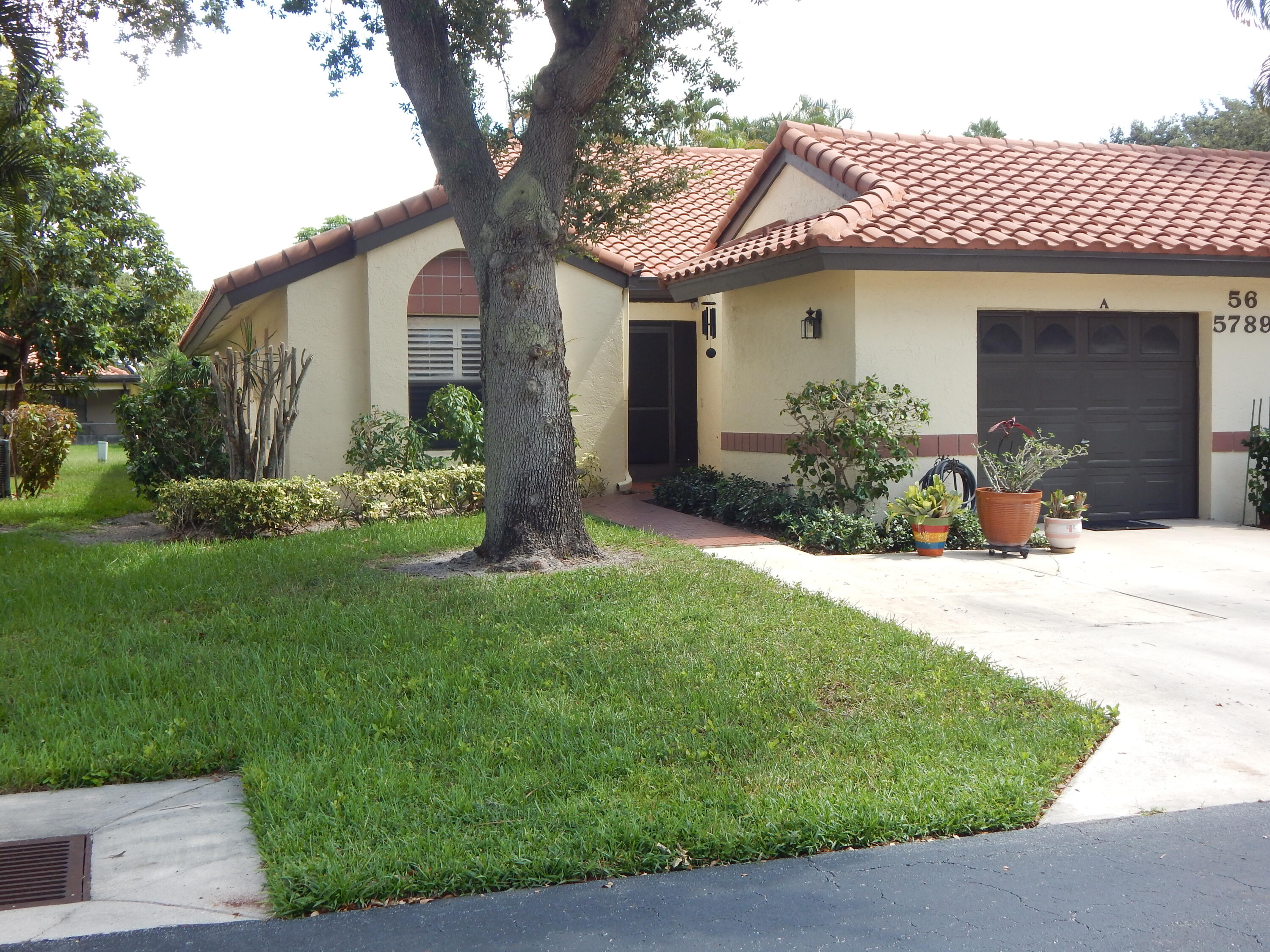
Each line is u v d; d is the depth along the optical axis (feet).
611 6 29.84
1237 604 27.91
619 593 27.27
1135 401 42.09
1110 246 37.52
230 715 19.20
